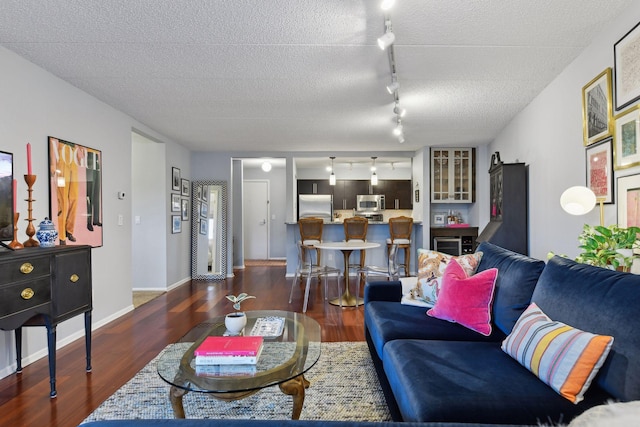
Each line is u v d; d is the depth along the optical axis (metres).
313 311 3.78
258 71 2.82
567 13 2.12
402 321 2.07
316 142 5.41
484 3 1.98
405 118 4.16
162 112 3.81
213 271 5.78
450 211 6.31
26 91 2.52
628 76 2.12
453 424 0.77
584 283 1.41
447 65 2.77
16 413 1.85
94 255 3.27
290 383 1.59
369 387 2.12
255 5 1.97
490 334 1.90
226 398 1.50
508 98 3.56
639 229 1.87
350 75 2.91
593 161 2.57
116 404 1.94
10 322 1.79
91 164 3.24
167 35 2.27
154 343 2.85
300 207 8.12
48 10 1.98
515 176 3.83
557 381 1.21
